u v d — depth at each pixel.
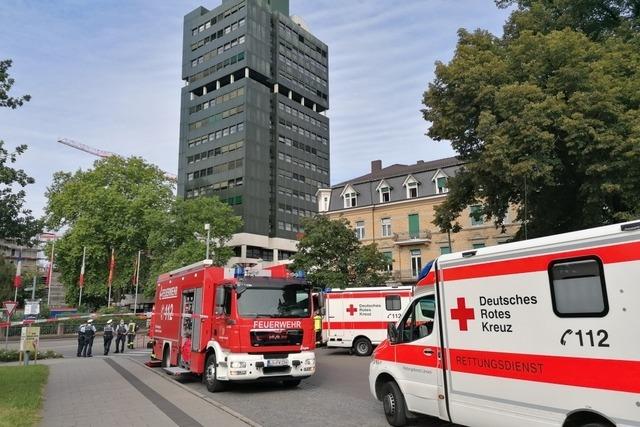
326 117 106.44
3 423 8.19
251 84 88.12
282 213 90.62
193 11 98.50
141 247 58.59
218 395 11.58
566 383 5.48
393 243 45.38
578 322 5.42
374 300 21.97
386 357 8.42
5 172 11.34
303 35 104.25
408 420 8.35
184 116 95.62
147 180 61.56
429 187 45.03
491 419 6.36
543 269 5.86
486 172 18.03
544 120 15.75
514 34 20.67
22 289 82.81
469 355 6.76
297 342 12.20
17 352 23.66
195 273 14.01
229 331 11.74
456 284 7.11
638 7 20.48
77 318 44.12
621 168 15.31
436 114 19.61
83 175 60.25
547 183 16.16
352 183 49.47
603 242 5.27
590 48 17.08
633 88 16.11
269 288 12.33
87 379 15.11
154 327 18.48
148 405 10.41
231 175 85.94
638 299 4.90
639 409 4.79
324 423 8.42
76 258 56.50
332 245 31.03
